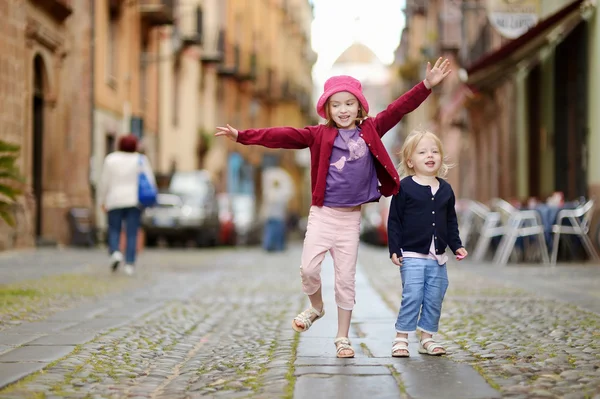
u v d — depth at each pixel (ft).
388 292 38.42
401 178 21.62
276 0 207.21
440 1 147.43
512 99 84.74
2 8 63.93
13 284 38.78
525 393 16.24
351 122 20.92
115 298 34.96
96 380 17.94
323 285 42.32
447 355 20.93
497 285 40.50
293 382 17.58
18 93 66.69
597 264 56.13
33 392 16.39
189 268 56.18
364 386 17.13
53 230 79.41
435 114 153.99
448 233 21.49
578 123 62.90
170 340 23.93
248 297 36.37
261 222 124.88
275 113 208.95
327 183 20.86
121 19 100.73
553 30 62.13
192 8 133.49
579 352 20.77
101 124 92.38
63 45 81.25
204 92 147.23
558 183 68.08
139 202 47.96
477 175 112.88
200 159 144.05
